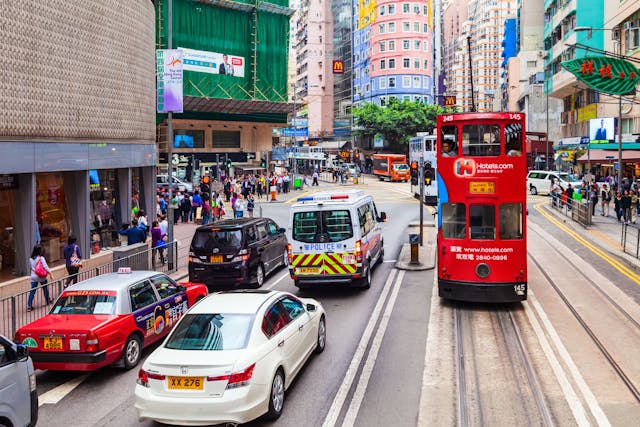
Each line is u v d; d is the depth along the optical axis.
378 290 15.91
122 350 9.97
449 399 8.52
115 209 22.42
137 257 17.08
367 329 12.23
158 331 11.11
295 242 15.04
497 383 9.12
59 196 18.64
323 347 10.91
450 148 13.79
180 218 33.72
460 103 170.38
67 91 17.83
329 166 79.69
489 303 14.30
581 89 48.97
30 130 15.95
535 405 8.27
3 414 6.58
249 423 7.82
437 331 12.02
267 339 8.08
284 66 58.78
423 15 90.88
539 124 73.00
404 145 77.75
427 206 39.16
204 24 51.97
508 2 160.12
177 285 12.17
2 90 14.81
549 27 56.19
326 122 115.25
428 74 92.12
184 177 52.97
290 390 8.96
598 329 11.88
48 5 16.80
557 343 11.06
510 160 13.41
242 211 31.56
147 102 24.55
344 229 14.90
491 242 13.44
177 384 7.22
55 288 15.07
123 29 21.77
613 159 37.62
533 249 21.64
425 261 19.58
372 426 7.68
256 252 16.64
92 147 19.34
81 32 18.64
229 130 57.44
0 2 14.72
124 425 8.00
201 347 7.67
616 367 9.69
